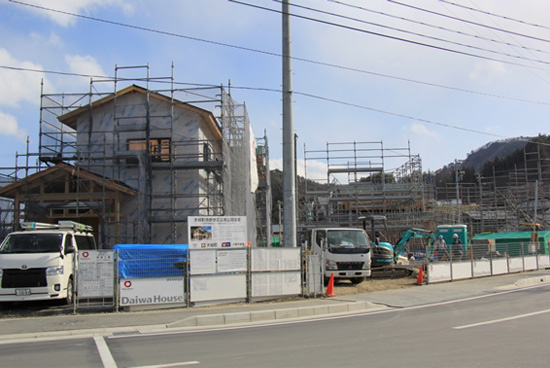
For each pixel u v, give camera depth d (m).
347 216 36.06
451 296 15.82
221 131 23.92
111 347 8.55
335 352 7.77
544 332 9.19
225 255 14.09
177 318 11.55
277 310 11.99
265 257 14.62
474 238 32.75
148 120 22.98
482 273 22.48
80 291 12.84
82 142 24.12
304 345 8.41
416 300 14.87
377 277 22.20
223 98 23.31
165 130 23.72
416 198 35.31
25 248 13.57
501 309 12.62
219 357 7.57
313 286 15.27
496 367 6.63
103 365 7.16
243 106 26.56
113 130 23.09
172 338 9.37
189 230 13.78
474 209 50.47
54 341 9.29
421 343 8.35
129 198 22.61
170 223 22.69
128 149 23.95
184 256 13.73
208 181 24.48
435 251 21.69
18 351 8.34
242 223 14.39
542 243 28.17
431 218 35.56
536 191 40.06
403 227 32.84
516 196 45.81
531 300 14.37
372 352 7.71
